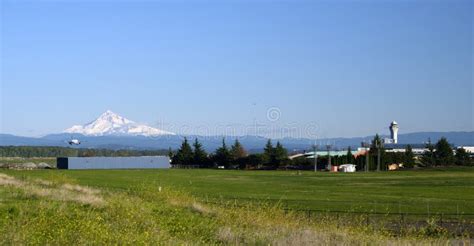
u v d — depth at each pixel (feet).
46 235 49.21
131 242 47.91
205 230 64.95
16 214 69.10
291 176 389.19
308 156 619.26
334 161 551.59
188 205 100.83
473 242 74.43
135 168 559.79
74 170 468.34
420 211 149.48
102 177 336.49
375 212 135.13
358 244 57.36
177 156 642.63
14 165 530.27
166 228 62.44
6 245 45.57
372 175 401.08
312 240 56.75
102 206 87.76
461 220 116.26
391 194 222.69
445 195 216.54
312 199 191.52
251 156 583.58
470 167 502.79
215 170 515.50
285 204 165.58
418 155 651.25
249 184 291.17
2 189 128.06
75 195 115.24
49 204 86.84
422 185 283.59
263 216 80.23
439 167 511.40
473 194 221.66
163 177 356.38
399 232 83.15
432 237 77.41
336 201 182.80
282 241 56.34
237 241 57.16
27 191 123.13
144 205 88.53
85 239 48.39
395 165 553.23
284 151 582.35
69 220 60.23
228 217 80.23
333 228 74.13
